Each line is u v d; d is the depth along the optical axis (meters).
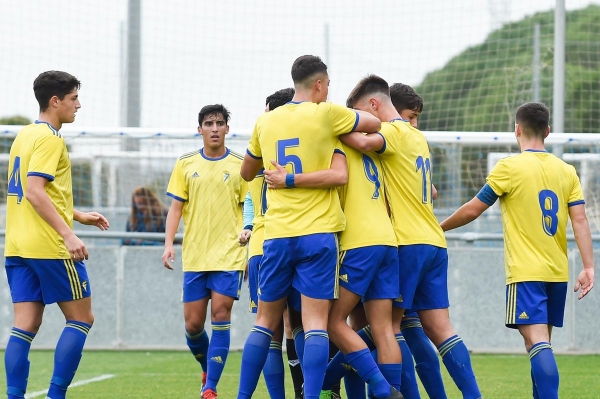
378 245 19.36
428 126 45.00
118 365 34.84
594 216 39.44
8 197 21.30
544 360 19.70
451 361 20.41
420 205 20.61
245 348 19.62
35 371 32.94
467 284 39.56
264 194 21.22
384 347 19.72
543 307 20.08
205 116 27.55
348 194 19.72
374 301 19.80
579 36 44.94
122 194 42.12
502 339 39.34
